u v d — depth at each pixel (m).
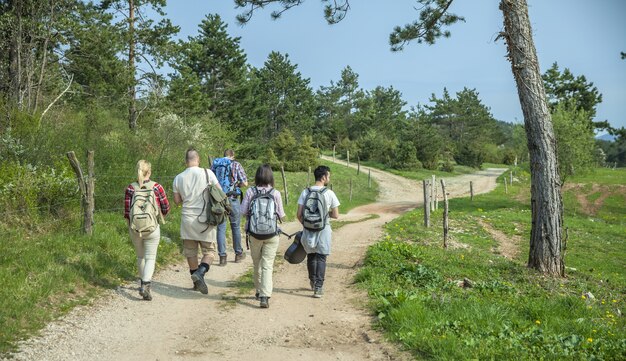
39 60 17.89
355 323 5.88
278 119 77.88
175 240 10.02
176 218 11.56
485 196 41.75
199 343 5.18
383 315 5.85
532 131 10.11
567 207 37.69
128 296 6.66
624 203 39.72
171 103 25.50
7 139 9.76
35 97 15.34
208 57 49.38
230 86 51.06
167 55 25.28
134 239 6.63
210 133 27.34
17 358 4.45
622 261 15.67
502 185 53.81
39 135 10.79
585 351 4.96
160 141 16.48
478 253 12.28
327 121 100.50
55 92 18.22
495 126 118.56
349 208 35.34
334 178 50.28
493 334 5.27
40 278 6.29
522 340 5.20
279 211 6.60
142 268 6.61
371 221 20.52
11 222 8.16
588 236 19.94
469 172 72.50
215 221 6.75
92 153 8.42
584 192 43.38
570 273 11.37
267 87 77.56
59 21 17.39
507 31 10.05
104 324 5.57
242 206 6.60
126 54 25.06
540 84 10.05
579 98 62.69
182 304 6.53
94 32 21.36
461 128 111.88
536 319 6.52
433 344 4.84
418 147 70.50
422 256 10.10
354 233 14.92
